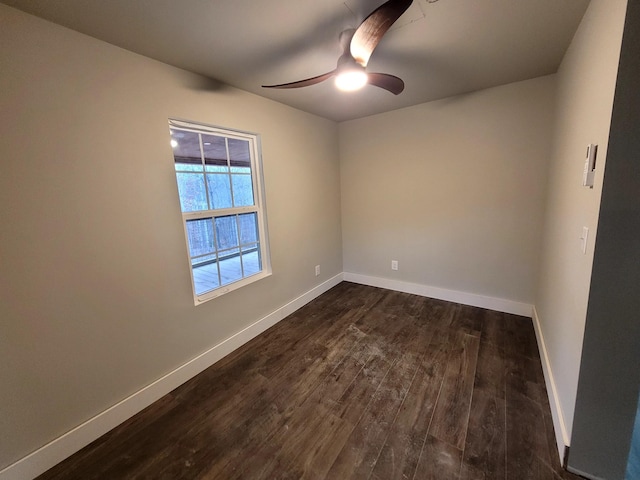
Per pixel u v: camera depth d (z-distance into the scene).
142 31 1.46
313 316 2.98
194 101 1.99
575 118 1.58
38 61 1.31
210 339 2.22
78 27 1.40
